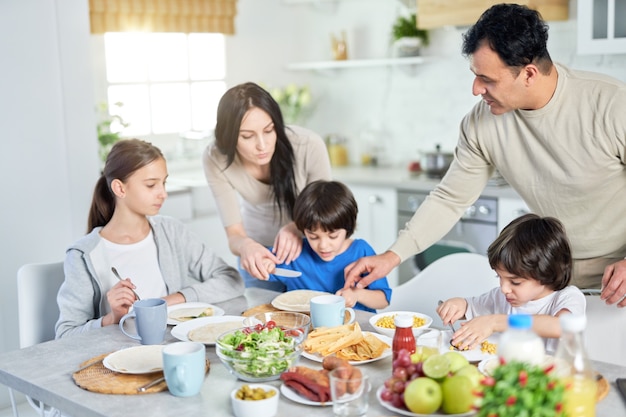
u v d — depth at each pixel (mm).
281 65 5273
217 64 5055
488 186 3863
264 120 2371
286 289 2686
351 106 5109
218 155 2654
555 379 1179
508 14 1881
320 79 5242
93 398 1573
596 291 2148
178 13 4547
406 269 4328
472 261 2436
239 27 5035
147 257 2352
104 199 2365
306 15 5207
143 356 1759
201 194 4367
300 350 1656
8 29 3119
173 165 4891
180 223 2477
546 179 2164
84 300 2182
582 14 3578
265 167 2633
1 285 3193
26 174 3223
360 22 4941
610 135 1991
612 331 2029
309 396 1504
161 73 4832
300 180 2660
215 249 4496
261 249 2344
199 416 1468
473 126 2264
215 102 5105
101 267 2227
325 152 2678
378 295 2299
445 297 2465
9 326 3232
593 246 2178
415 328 1843
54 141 3301
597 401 1459
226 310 2219
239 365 1596
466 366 1447
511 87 1965
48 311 2334
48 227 3312
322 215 2348
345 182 4469
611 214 2133
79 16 3324
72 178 3359
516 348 1283
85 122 3389
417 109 4766
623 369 1636
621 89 1976
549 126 2068
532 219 1911
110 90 4605
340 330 1785
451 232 4055
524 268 1858
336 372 1432
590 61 3971
